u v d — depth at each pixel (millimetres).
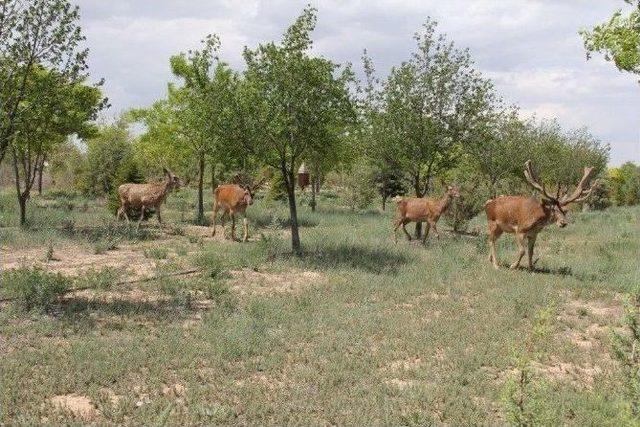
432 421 6055
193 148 25109
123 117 42094
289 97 15430
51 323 9031
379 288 12281
